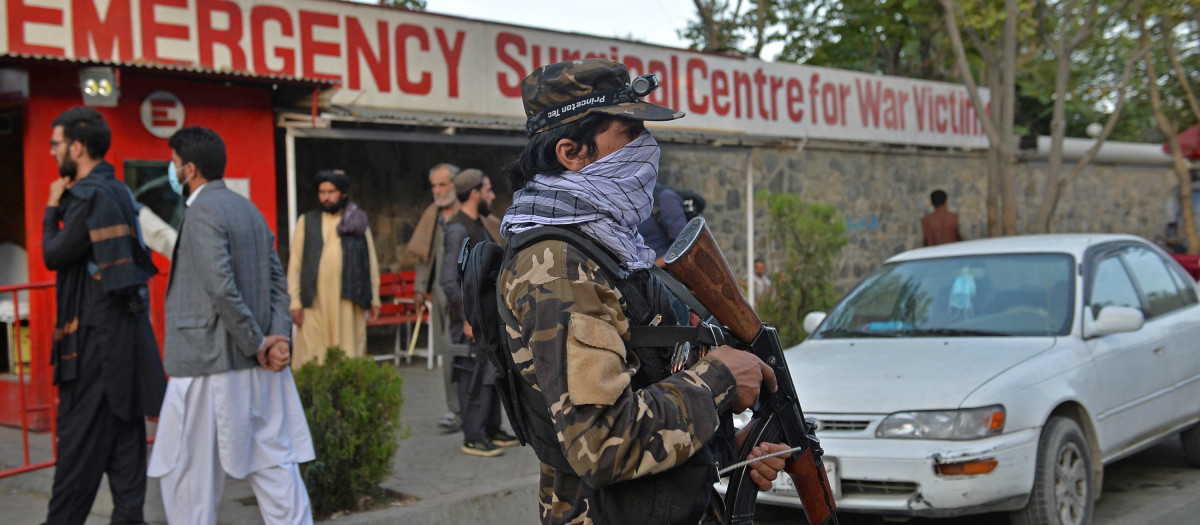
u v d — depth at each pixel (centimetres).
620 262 175
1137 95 2066
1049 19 1370
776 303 833
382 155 1053
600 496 172
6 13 713
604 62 182
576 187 174
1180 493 569
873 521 516
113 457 407
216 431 375
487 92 1002
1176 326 584
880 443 436
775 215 867
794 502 447
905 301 565
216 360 371
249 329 370
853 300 594
